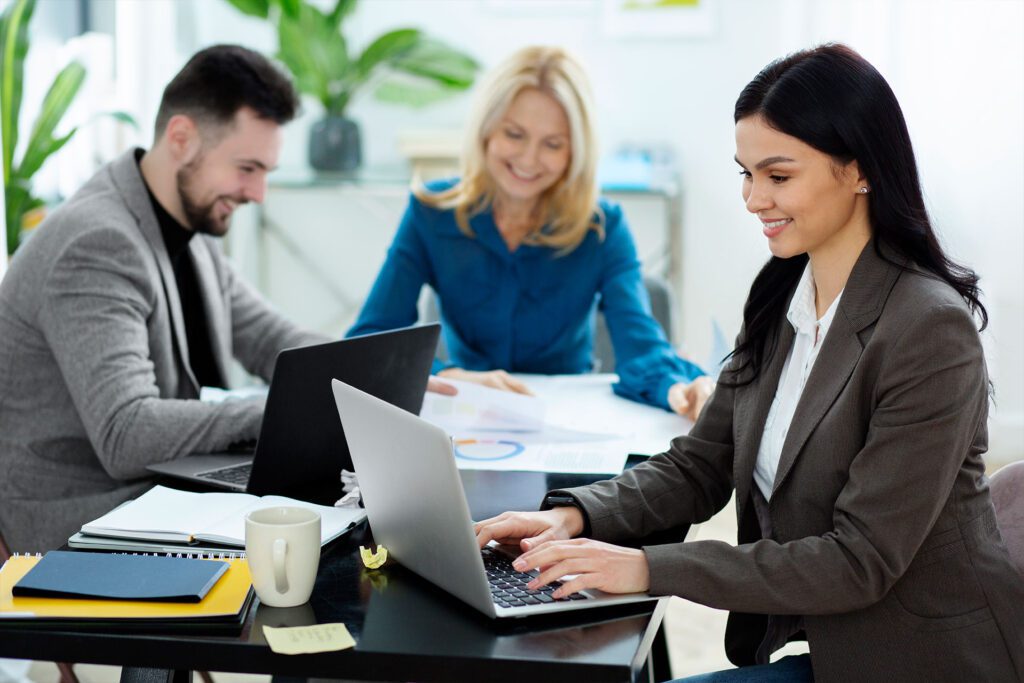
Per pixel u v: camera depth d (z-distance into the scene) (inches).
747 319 59.1
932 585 49.7
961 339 48.3
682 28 163.3
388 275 98.5
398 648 42.3
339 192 173.3
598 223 98.7
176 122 76.7
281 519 47.8
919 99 137.3
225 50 77.4
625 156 161.2
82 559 48.4
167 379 75.1
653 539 56.8
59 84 119.7
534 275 98.0
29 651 42.9
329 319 177.6
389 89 169.2
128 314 70.4
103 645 42.8
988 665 49.0
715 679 53.9
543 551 47.9
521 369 100.7
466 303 98.8
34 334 71.1
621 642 43.1
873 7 140.5
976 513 50.8
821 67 50.3
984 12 133.0
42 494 70.8
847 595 47.5
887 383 48.8
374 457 49.2
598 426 78.8
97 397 67.4
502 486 64.0
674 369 88.3
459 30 167.3
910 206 51.1
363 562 51.4
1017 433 138.7
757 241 165.2
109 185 75.4
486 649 42.3
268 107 77.5
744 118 52.1
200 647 42.6
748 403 58.4
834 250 53.5
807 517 52.1
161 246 75.5
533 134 92.2
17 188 118.9
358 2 167.6
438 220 98.0
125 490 68.1
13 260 72.7
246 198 79.9
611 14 164.6
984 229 134.6
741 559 48.0
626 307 95.7
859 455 49.1
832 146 50.1
